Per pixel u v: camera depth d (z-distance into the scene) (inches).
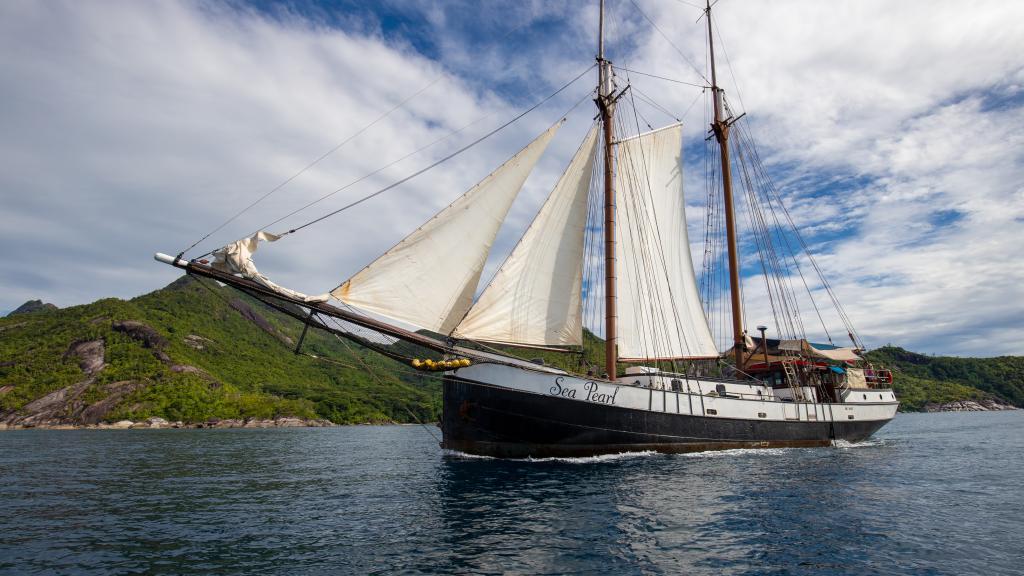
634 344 1307.8
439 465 1022.4
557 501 633.6
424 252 925.8
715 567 406.3
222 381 5128.0
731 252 1565.0
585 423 945.5
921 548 456.1
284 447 1749.5
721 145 1662.2
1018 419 3353.8
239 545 474.6
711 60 1715.1
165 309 6560.0
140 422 4143.7
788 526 524.4
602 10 1261.1
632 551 443.8
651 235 1392.7
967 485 764.0
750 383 1218.6
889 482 780.0
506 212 995.3
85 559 437.1
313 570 401.7
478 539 481.1
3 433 3149.6
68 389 4485.7
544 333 1042.7
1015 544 468.1
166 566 416.8
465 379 965.2
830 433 1316.4
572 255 1079.0
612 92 1228.5
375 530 522.3
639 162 1405.0
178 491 790.5
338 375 6240.2
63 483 887.7
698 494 669.3
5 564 424.2
